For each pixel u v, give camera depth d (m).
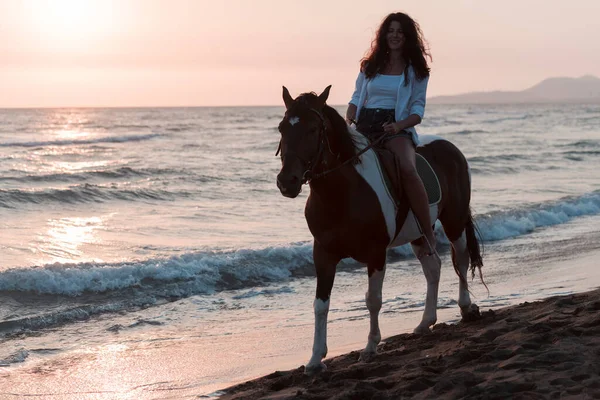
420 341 6.39
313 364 5.57
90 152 35.22
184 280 10.12
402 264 11.66
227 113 135.00
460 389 4.54
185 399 5.53
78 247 12.42
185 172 25.88
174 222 15.36
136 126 71.00
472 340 5.92
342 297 9.41
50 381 6.23
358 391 4.70
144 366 6.61
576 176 25.61
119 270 9.98
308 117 5.04
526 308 7.23
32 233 13.64
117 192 19.06
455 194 6.95
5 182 22.50
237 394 5.44
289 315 8.58
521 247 12.86
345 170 5.44
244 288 10.20
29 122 80.50
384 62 6.27
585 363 4.81
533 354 5.15
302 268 11.25
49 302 9.10
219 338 7.55
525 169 27.92
